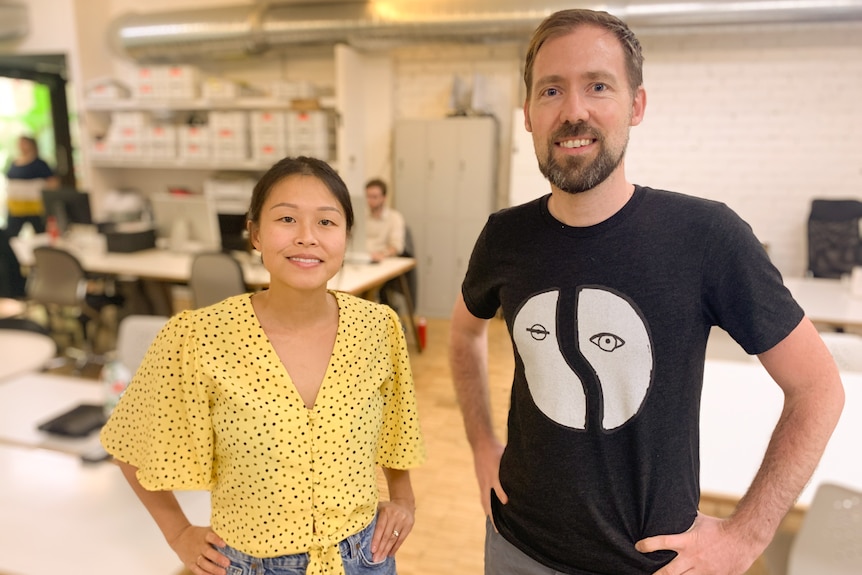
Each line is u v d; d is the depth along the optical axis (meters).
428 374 2.19
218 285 3.45
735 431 1.59
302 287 0.90
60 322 4.75
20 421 1.77
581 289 0.98
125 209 5.75
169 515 1.03
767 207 4.17
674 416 0.96
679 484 0.97
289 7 5.03
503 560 1.14
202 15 5.29
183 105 5.57
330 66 5.70
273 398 0.91
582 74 0.92
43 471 1.51
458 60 5.18
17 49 6.14
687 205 0.96
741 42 4.07
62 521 1.31
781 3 3.72
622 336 0.96
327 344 0.96
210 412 0.93
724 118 4.13
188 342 0.92
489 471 1.22
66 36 5.95
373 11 4.70
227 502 0.95
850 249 3.98
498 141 4.90
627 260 0.96
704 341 0.97
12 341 2.47
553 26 0.95
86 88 6.04
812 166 4.11
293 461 0.91
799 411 0.92
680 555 0.96
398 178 4.98
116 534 1.27
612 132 0.93
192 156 5.57
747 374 1.90
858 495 1.15
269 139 5.32
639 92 0.98
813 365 0.92
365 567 1.01
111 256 4.26
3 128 6.55
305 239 0.88
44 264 3.91
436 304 3.90
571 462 1.00
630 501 0.99
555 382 1.01
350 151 5.30
